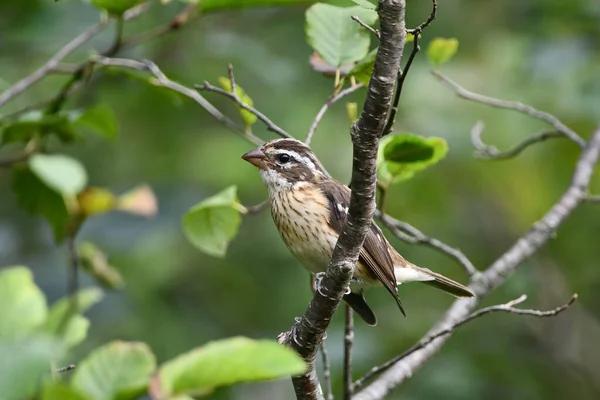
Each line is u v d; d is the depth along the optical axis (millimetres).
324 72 8203
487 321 14016
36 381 3699
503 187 14688
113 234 13117
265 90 14156
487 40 14852
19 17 11250
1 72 13734
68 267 12453
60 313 4570
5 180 13711
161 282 13883
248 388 13625
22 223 13438
